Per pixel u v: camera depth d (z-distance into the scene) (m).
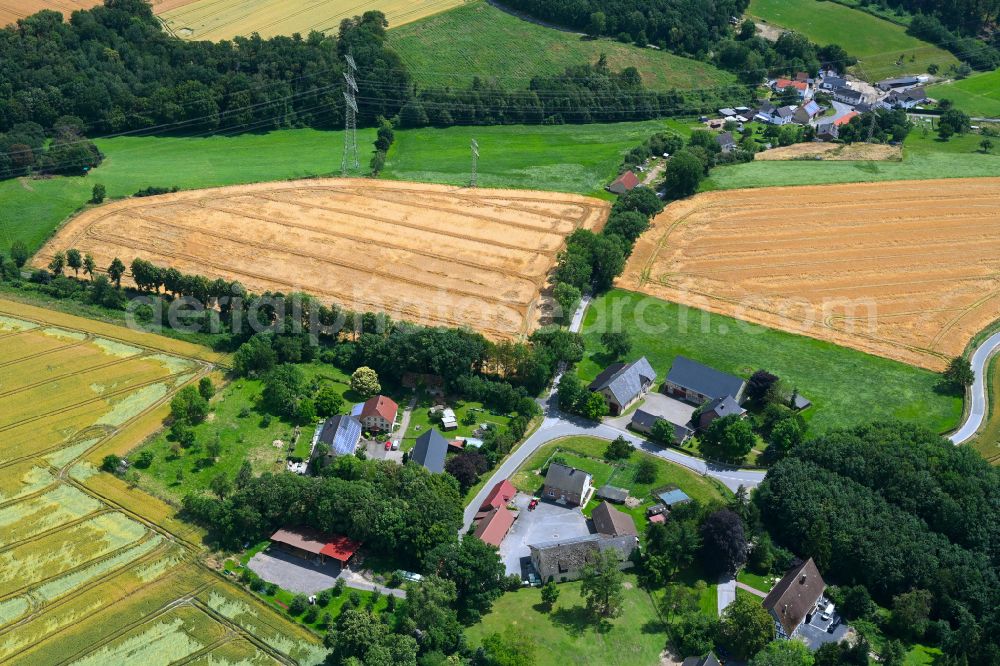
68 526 136.88
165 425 158.25
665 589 129.25
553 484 145.62
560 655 116.56
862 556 131.12
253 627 120.88
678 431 160.50
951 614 126.06
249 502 135.88
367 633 113.44
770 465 155.38
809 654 117.12
